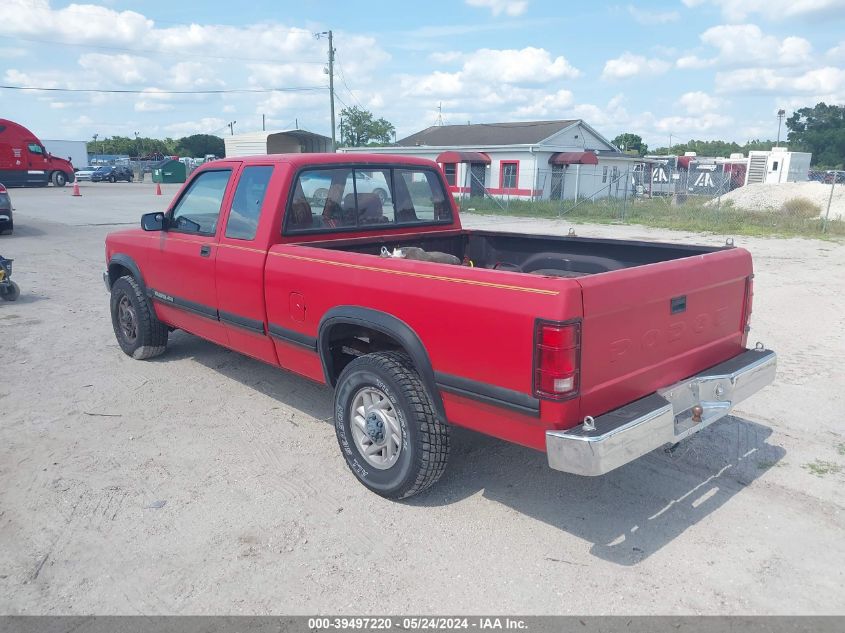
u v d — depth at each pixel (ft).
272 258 15.01
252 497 13.35
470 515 12.72
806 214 79.66
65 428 16.58
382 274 12.46
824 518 12.57
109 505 13.03
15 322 26.91
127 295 21.26
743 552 11.51
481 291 10.80
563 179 106.11
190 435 16.21
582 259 16.88
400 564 11.20
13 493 13.48
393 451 13.00
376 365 12.75
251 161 16.42
